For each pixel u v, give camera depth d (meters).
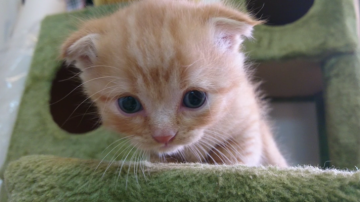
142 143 0.17
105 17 0.19
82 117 0.28
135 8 0.19
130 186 0.15
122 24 0.17
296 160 0.32
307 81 0.29
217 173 0.14
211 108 0.17
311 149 0.33
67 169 0.16
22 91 0.26
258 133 0.21
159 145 0.17
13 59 0.28
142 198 0.14
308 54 0.24
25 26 0.30
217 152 0.20
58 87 0.28
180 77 0.16
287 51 0.24
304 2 0.28
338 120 0.23
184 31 0.17
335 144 0.23
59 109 0.28
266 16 0.29
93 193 0.15
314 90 0.32
